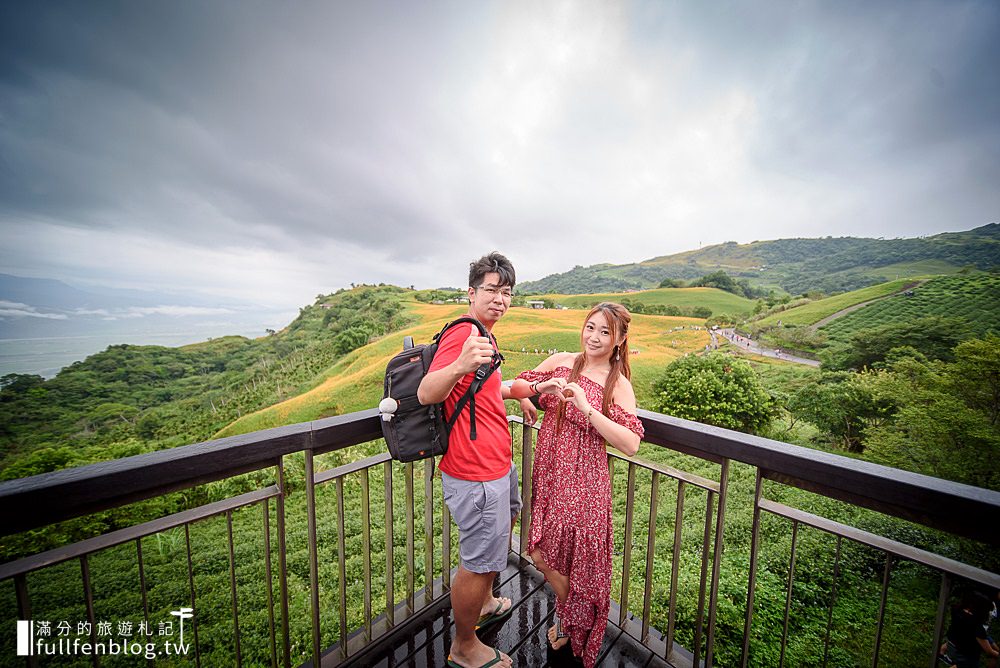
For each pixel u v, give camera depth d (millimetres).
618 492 16000
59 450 28328
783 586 8828
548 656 1894
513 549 2596
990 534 1060
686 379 27953
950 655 3781
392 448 1592
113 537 1207
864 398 22469
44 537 14969
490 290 1603
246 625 8914
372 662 1837
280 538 1617
